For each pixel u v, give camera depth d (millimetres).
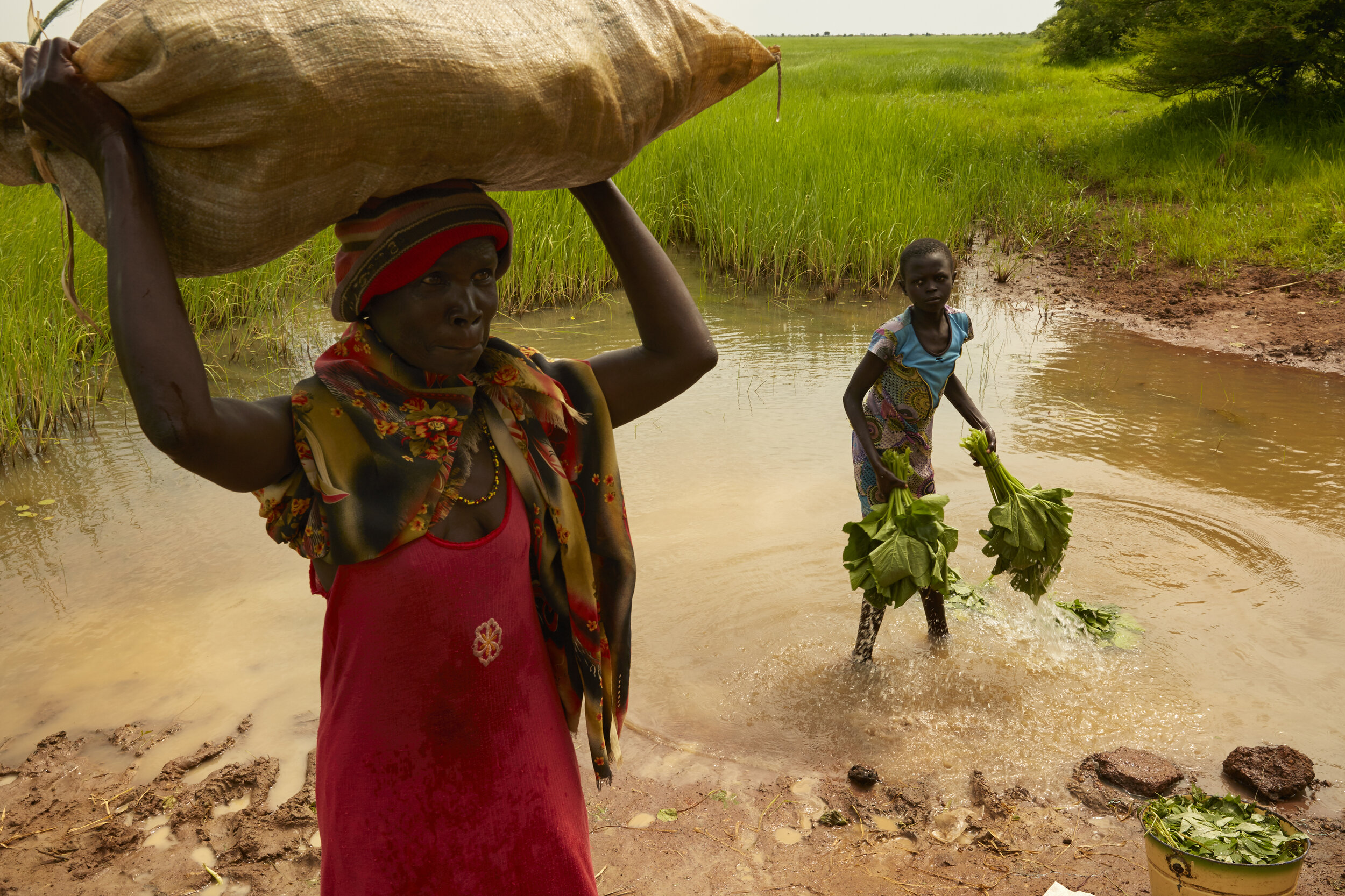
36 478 6027
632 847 3094
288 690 3926
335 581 1573
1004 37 86750
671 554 4980
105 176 1326
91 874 3004
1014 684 3891
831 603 4520
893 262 10453
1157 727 3598
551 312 9664
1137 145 14758
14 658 4164
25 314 7473
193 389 1317
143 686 3959
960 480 5773
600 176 1775
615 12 1697
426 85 1381
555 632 1842
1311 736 3512
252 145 1339
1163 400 6953
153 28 1278
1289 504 5293
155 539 5223
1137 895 2809
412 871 1599
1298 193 11289
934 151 13641
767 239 10391
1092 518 5191
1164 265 10312
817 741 3598
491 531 1624
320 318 9164
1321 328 8297
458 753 1597
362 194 1443
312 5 1341
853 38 92188
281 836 3127
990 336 8688
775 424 6688
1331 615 4258
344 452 1514
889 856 3027
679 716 3762
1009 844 3047
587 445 1833
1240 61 15000
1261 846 2576
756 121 13914
